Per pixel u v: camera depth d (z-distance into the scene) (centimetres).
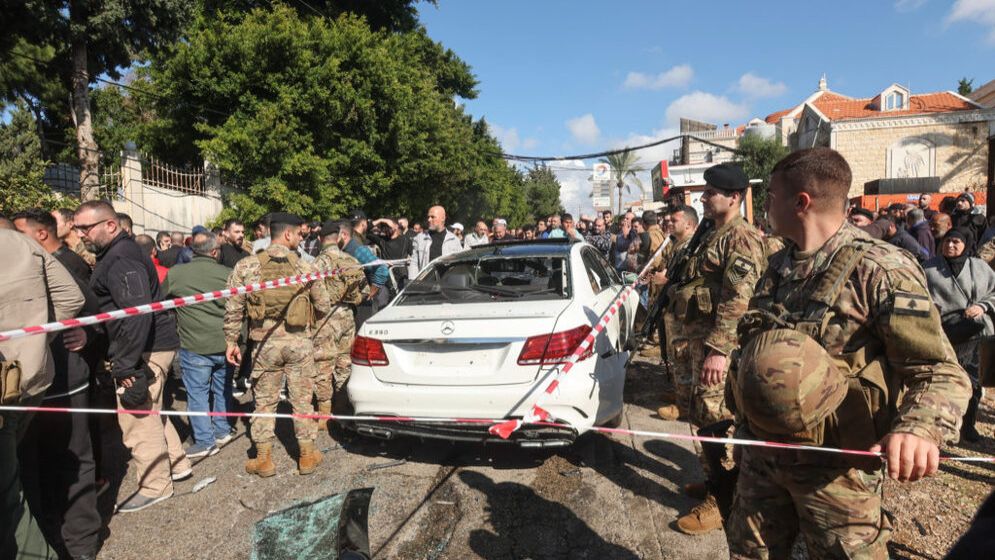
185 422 489
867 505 158
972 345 394
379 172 1584
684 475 353
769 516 176
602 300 416
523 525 301
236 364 375
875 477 161
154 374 345
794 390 144
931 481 348
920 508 314
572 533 292
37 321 238
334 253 485
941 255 409
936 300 406
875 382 148
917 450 133
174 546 294
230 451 420
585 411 335
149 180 1247
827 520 159
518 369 330
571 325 339
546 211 6041
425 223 1997
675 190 1268
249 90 1387
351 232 598
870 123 2825
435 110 1816
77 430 277
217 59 1350
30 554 235
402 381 350
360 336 371
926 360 144
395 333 355
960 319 392
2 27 1140
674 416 451
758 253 281
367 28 1631
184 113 1464
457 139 1947
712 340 274
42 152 1966
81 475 276
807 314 161
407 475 364
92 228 316
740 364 160
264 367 365
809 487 161
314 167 1374
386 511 319
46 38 1174
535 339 331
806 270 165
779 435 159
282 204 1348
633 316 533
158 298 358
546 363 329
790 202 169
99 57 1324
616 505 319
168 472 346
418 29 2506
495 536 291
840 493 158
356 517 151
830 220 166
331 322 475
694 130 4462
